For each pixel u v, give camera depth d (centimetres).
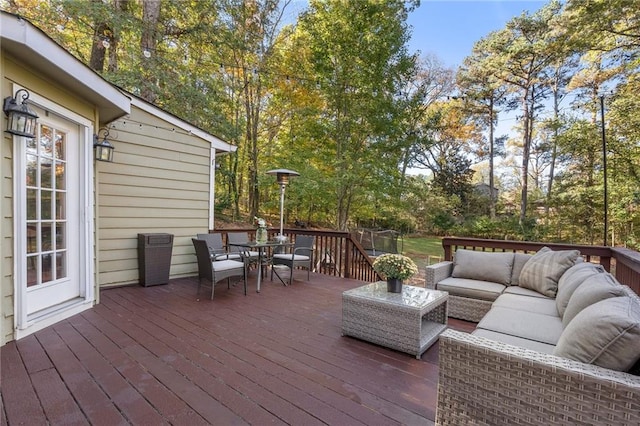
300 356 235
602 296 162
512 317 220
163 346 247
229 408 170
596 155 1096
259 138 1188
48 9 679
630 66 977
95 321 299
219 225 1045
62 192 313
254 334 276
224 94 978
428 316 295
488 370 130
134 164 446
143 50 745
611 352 116
